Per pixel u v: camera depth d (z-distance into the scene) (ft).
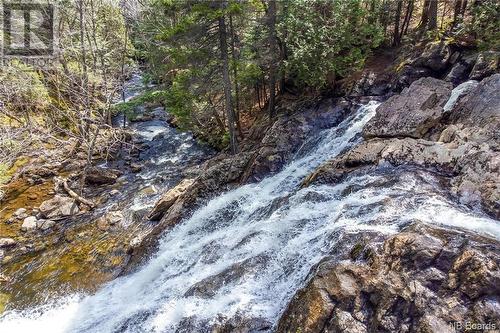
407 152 30.81
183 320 23.11
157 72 78.95
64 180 56.44
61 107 72.08
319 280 18.47
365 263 18.52
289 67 52.29
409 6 62.64
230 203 39.24
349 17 47.88
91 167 58.65
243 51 61.62
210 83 58.59
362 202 26.14
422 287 16.07
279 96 68.69
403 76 51.11
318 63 49.19
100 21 79.82
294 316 18.01
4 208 51.01
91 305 31.99
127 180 58.80
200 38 54.95
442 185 26.20
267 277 23.93
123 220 45.75
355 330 15.99
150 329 24.16
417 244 17.76
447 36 53.26
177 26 51.67
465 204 23.82
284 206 31.91
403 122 35.14
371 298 16.76
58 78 70.59
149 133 79.66
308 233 25.98
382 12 60.80
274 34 56.44
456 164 27.30
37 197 53.52
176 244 36.78
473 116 31.91
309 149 46.42
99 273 37.27
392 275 17.13
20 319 31.65
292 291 21.47
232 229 34.83
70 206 49.62
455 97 37.35
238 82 65.05
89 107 63.67
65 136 71.31
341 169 33.63
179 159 66.44
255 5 56.24
